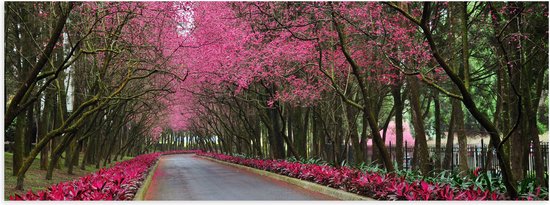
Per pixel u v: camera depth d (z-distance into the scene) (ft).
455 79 28.35
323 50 61.21
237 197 47.44
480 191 30.55
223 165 128.06
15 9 50.60
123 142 166.81
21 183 48.42
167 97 110.01
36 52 55.11
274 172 77.15
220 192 53.01
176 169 109.81
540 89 43.16
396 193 35.14
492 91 68.18
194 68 69.97
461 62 56.59
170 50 66.85
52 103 77.77
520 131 39.09
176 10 51.39
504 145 37.09
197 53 66.39
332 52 53.01
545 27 42.16
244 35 64.13
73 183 38.24
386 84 62.90
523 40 40.40
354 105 47.14
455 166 67.46
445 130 120.88
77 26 48.26
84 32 48.06
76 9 47.62
